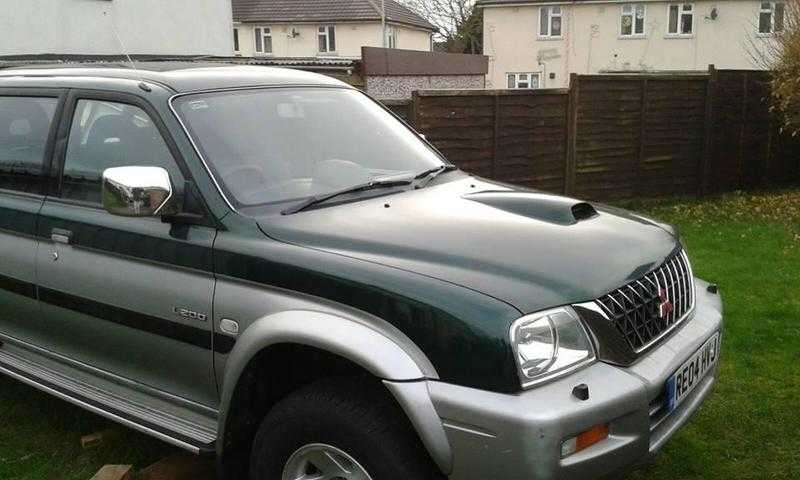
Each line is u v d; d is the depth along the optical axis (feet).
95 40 52.75
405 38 147.64
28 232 12.13
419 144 13.82
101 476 11.46
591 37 119.55
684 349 9.64
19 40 47.96
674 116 39.29
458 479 8.07
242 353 9.30
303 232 9.64
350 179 11.53
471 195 11.53
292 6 142.61
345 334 8.48
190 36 60.49
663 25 114.32
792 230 30.76
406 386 8.07
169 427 10.37
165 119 10.87
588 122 36.60
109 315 11.12
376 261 8.88
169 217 10.28
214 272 9.84
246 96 11.98
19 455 12.70
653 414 8.94
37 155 12.46
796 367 15.64
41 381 12.15
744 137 42.52
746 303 19.84
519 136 34.76
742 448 12.53
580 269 8.91
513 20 125.08
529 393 7.91
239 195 10.33
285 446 9.12
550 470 7.73
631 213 11.98
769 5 106.83
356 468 8.64
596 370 8.43
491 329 7.92
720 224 32.50
